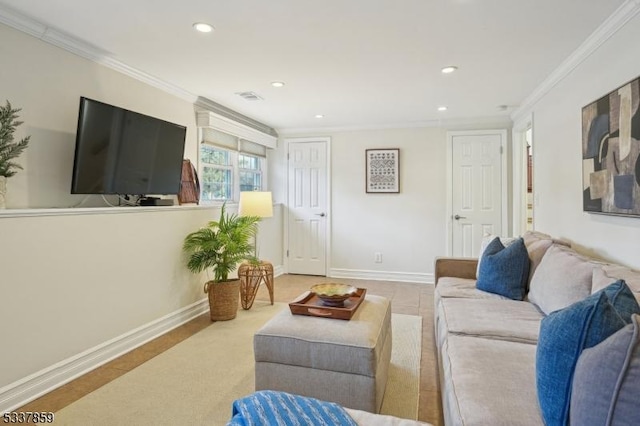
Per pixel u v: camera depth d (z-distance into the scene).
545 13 2.18
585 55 2.62
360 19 2.26
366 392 1.81
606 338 0.98
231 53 2.79
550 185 3.41
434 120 5.07
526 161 4.81
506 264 2.68
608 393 0.88
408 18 2.24
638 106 1.93
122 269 2.74
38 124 2.41
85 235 2.45
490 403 1.23
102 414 1.97
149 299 3.00
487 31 2.42
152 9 2.15
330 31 2.42
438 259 3.43
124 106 3.06
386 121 5.16
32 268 2.13
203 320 3.48
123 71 3.03
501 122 4.91
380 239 5.37
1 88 2.20
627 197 2.04
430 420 1.92
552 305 2.03
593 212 2.45
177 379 2.35
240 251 3.52
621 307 1.17
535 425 1.12
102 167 2.65
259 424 1.09
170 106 3.60
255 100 4.12
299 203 5.70
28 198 2.37
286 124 5.41
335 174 5.54
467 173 5.03
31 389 2.12
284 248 5.77
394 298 4.34
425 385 2.29
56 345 2.27
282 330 1.96
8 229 2.02
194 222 3.54
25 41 2.32
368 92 3.80
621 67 2.16
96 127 2.58
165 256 3.18
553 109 3.34
